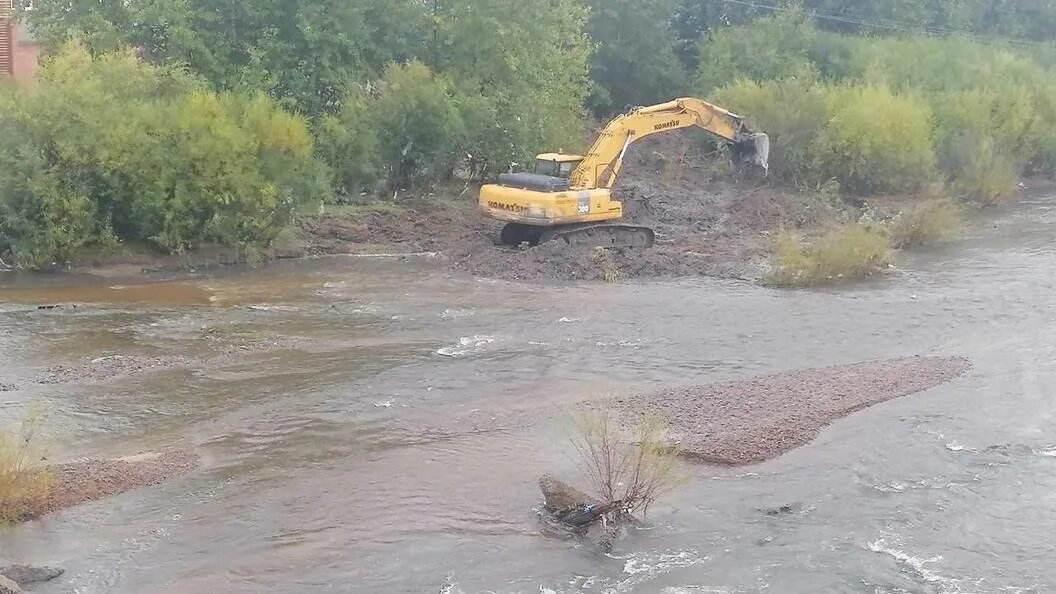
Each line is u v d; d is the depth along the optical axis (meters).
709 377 21.17
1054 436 17.64
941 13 72.69
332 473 16.08
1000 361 21.95
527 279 30.00
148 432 17.88
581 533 14.19
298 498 15.16
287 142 33.56
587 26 58.91
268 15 40.03
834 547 13.84
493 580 12.95
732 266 31.41
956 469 16.31
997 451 17.02
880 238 31.64
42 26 39.19
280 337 23.78
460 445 17.25
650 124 34.44
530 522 14.48
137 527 14.24
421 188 40.47
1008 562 13.48
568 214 31.88
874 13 69.69
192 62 37.88
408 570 13.16
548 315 25.97
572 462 16.45
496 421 18.39
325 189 35.00
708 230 37.19
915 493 15.48
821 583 12.94
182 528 14.23
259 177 32.62
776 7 64.31
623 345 23.38
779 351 23.00
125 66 33.94
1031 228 39.00
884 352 22.94
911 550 13.79
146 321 25.20
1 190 29.98
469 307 26.80
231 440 17.48
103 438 17.61
